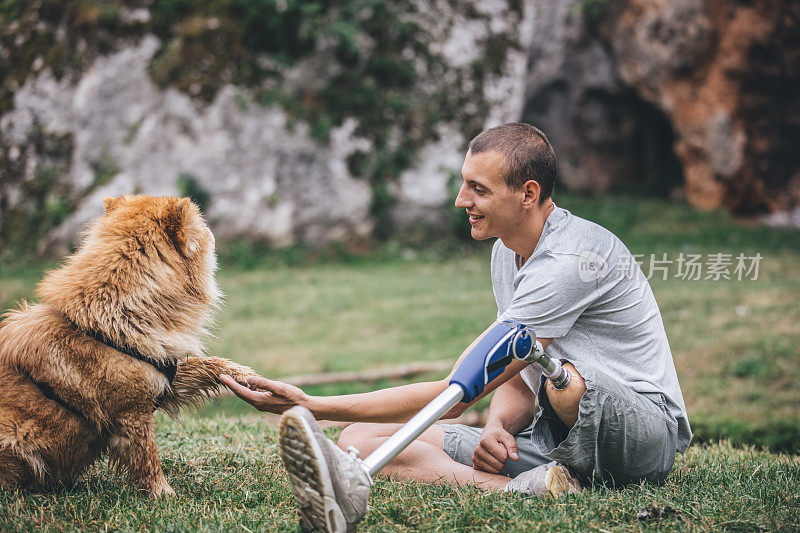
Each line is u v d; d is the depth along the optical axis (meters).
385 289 11.62
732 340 7.99
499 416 3.03
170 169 13.51
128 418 2.87
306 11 14.11
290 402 2.73
